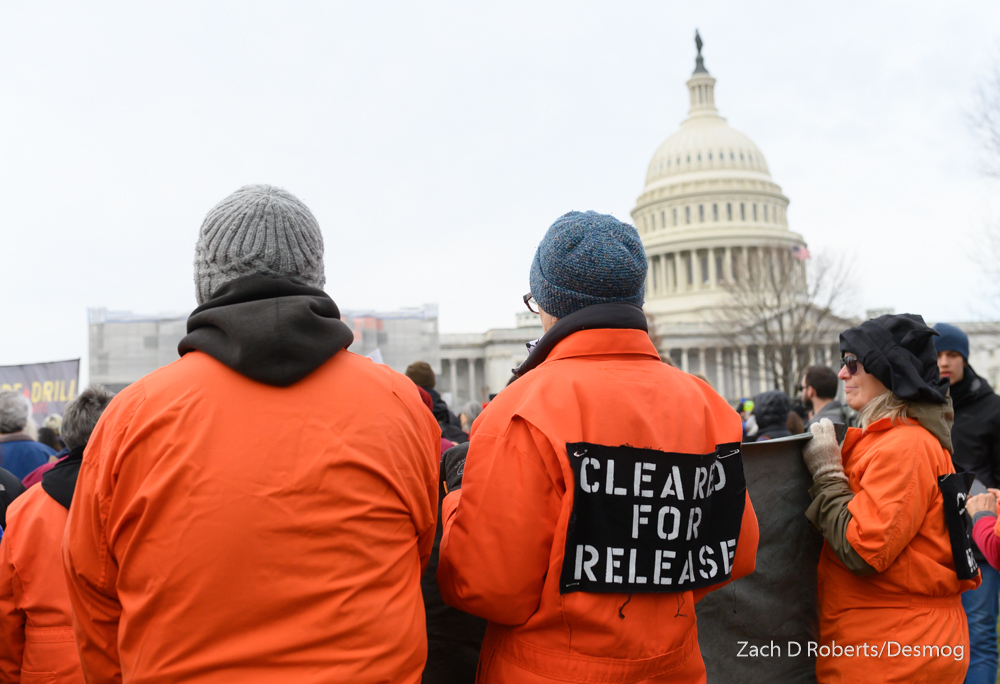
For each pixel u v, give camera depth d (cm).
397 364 4691
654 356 223
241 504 156
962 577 286
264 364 164
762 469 312
